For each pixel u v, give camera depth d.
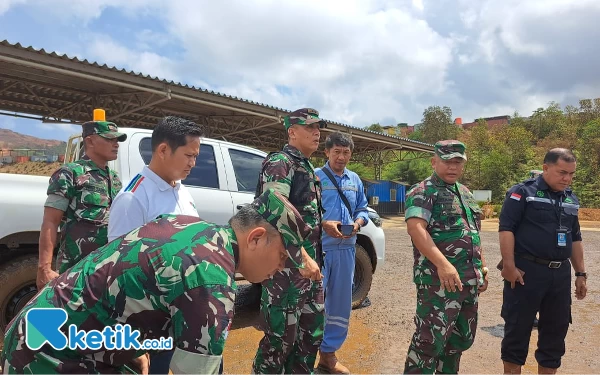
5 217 3.18
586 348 3.72
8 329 1.33
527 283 2.78
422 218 2.46
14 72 7.83
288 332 2.34
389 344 3.75
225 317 1.19
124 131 3.70
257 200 1.44
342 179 3.30
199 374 1.16
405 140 20.14
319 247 2.55
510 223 2.83
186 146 2.01
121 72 7.71
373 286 5.98
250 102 10.39
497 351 3.63
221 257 1.26
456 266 2.49
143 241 1.27
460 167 2.52
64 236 2.74
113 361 1.30
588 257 9.12
